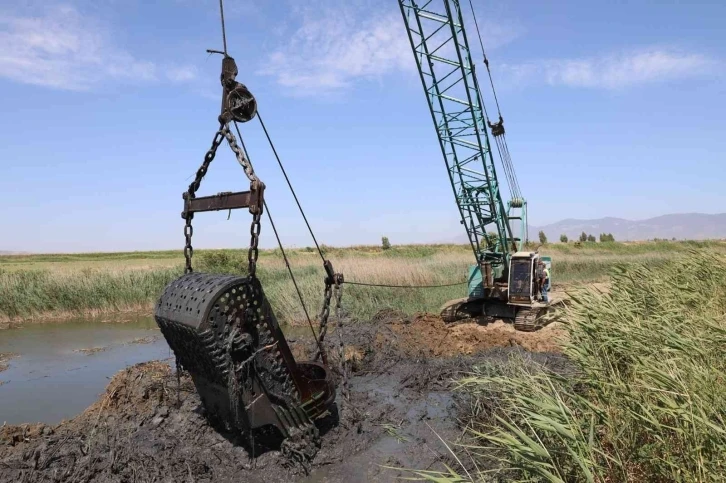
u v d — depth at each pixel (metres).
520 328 13.61
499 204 15.44
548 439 4.13
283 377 5.59
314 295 15.78
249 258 5.17
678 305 6.80
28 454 5.61
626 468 3.71
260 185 5.00
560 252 43.94
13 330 14.73
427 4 14.00
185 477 5.35
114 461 5.46
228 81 5.34
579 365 5.35
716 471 3.25
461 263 26.48
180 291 5.51
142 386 7.43
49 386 9.18
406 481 5.17
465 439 5.93
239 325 5.13
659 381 4.00
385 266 22.05
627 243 55.06
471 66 14.19
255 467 5.61
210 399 5.88
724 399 3.78
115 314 17.38
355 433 6.35
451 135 15.04
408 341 10.41
